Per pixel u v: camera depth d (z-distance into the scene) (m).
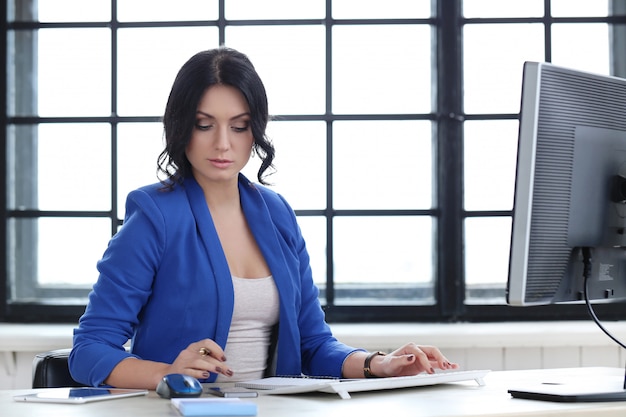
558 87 1.79
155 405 1.67
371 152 3.78
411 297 3.79
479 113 3.78
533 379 2.10
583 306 3.71
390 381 1.86
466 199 3.78
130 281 2.17
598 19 3.82
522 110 1.75
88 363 2.03
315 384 1.78
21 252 3.78
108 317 2.14
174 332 2.20
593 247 1.87
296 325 2.36
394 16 3.80
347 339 3.33
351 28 3.79
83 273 3.79
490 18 3.78
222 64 2.24
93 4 3.78
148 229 2.19
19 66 3.79
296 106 3.77
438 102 3.76
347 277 3.78
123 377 1.96
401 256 3.79
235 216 2.40
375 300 3.77
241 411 1.52
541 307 3.72
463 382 2.05
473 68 3.79
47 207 3.79
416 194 3.80
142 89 3.77
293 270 2.43
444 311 3.71
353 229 3.78
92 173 3.78
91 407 1.65
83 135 3.78
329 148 3.75
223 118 2.23
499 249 3.78
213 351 1.93
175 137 2.24
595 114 1.86
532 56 3.80
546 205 1.78
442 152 3.74
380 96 3.79
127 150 3.76
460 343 3.34
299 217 3.76
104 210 3.78
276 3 3.78
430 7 3.80
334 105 3.79
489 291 3.78
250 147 2.31
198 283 2.20
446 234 3.73
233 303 2.23
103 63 3.78
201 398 1.66
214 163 2.24
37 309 3.71
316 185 3.77
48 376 2.30
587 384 1.90
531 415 1.56
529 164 1.74
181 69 2.27
